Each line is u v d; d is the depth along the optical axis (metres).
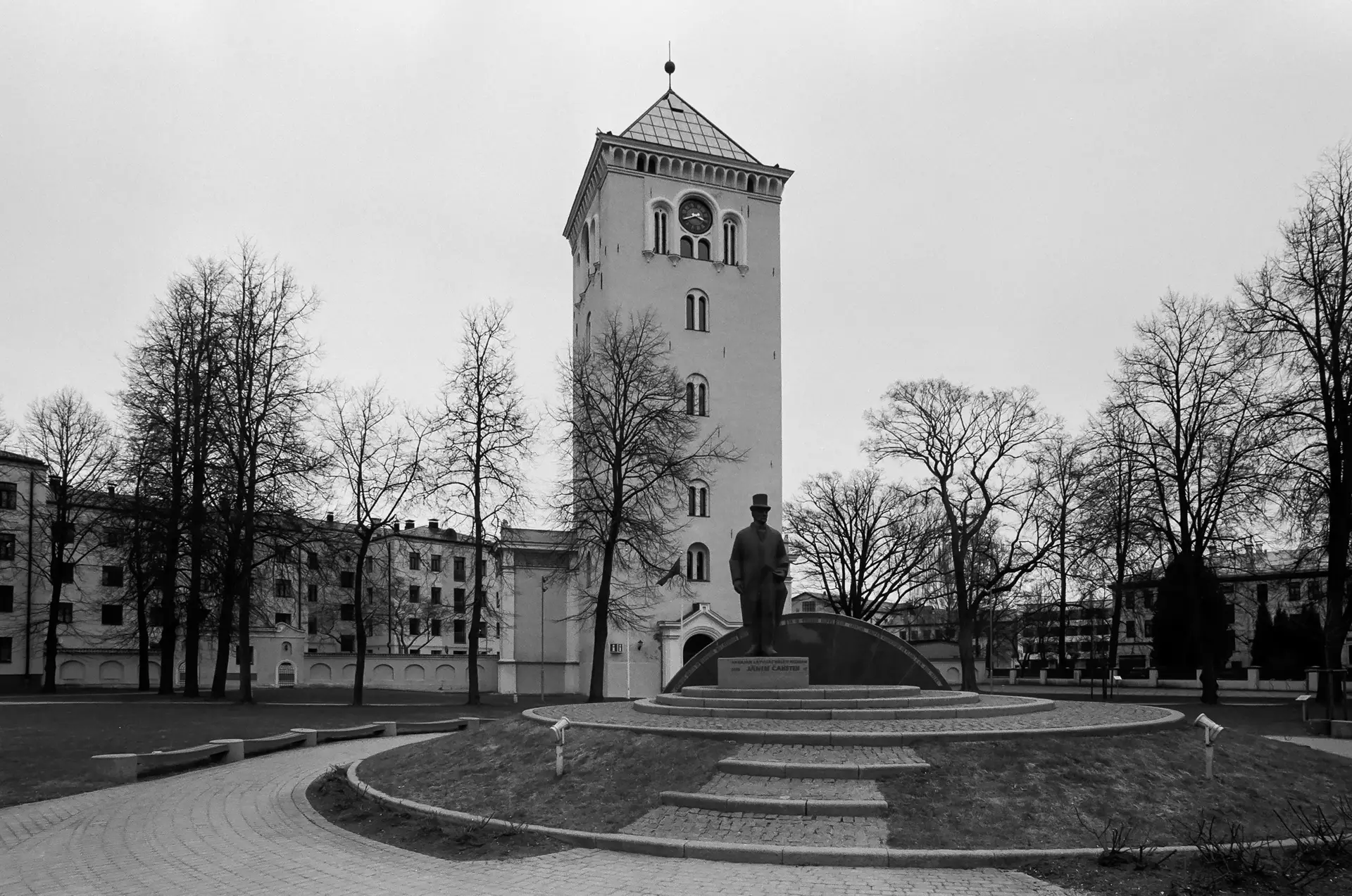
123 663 67.12
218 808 17.41
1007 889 11.49
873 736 16.12
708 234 64.06
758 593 23.56
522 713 22.48
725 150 65.38
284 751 27.11
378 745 28.91
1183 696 56.12
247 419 43.06
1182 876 11.88
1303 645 66.56
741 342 63.12
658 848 13.23
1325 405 36.66
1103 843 13.05
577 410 49.81
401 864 12.97
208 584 46.50
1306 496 37.44
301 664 69.00
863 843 12.98
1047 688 67.06
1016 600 71.44
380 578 86.75
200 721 33.28
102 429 57.09
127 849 14.16
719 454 55.91
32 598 67.06
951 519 55.66
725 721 18.50
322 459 44.31
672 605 58.78
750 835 13.37
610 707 23.98
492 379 48.06
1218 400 42.09
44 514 62.09
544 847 13.68
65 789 19.64
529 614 63.38
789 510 73.75
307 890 11.74
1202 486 45.44
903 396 57.41
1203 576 50.22
